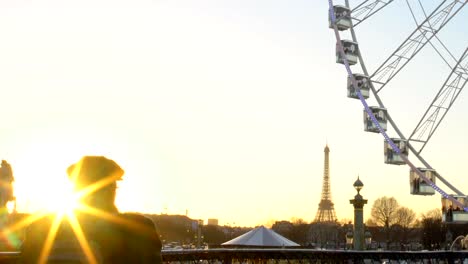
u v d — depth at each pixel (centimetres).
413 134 3897
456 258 1925
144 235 584
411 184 3862
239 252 1431
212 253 1375
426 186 3819
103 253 554
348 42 4194
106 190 582
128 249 571
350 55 4169
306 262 1553
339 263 1627
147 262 580
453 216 3716
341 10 4244
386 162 3969
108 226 562
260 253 1470
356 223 6269
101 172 582
